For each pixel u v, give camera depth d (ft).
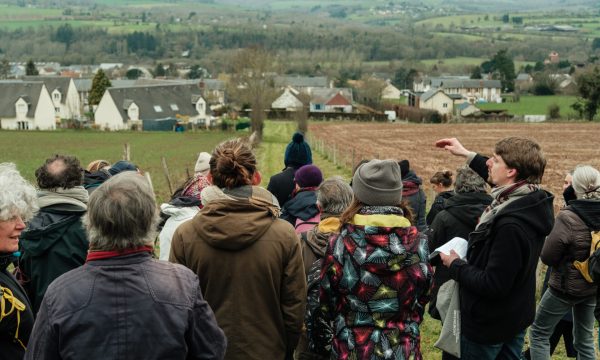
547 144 154.51
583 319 18.95
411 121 269.85
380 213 13.28
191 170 100.73
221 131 233.55
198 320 10.54
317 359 16.24
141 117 285.23
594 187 17.97
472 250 14.75
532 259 14.11
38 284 15.24
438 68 612.29
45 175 15.42
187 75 582.35
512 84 472.03
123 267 10.28
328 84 482.28
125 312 10.02
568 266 18.11
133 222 10.23
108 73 606.14
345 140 168.55
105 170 22.53
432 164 111.75
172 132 227.81
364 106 380.78
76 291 10.05
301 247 15.56
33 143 176.35
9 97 280.51
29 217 12.76
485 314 14.42
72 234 15.29
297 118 201.87
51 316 9.93
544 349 19.07
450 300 15.17
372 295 12.94
